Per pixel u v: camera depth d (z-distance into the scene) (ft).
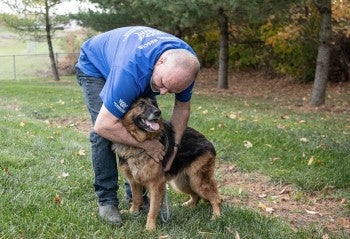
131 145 12.58
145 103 12.33
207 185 14.62
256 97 51.31
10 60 99.14
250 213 15.06
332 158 22.36
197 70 11.41
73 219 12.87
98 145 13.14
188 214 14.64
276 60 65.67
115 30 13.24
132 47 11.76
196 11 41.73
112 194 13.66
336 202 18.03
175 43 11.84
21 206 13.29
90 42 13.62
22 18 71.72
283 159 22.79
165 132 13.26
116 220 13.28
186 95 13.07
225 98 48.65
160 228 13.34
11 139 22.71
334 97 49.32
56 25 73.20
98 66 13.05
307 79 61.11
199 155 14.37
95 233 12.26
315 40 51.62
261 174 21.09
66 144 23.39
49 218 12.63
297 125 30.45
